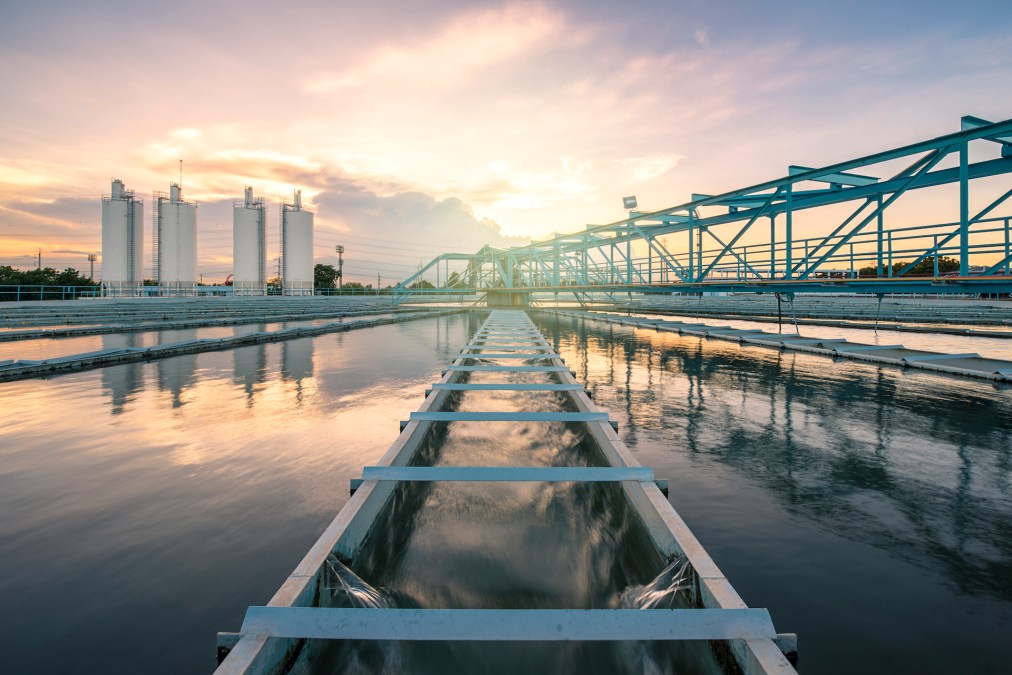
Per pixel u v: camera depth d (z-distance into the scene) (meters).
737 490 4.12
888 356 11.69
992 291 10.38
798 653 2.29
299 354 13.65
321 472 4.55
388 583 3.04
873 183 14.50
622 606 2.84
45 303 33.16
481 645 2.37
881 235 13.06
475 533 3.63
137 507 3.82
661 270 22.48
